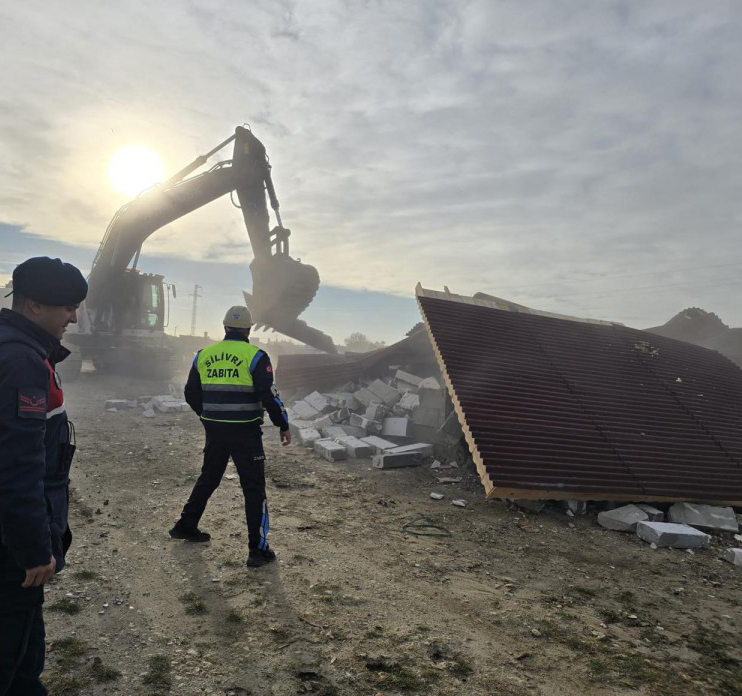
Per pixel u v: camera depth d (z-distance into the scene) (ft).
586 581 13.87
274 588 11.99
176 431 30.81
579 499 19.21
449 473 23.72
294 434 31.01
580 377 27.22
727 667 10.12
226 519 16.28
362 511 18.28
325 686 8.64
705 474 22.35
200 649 9.50
